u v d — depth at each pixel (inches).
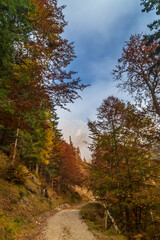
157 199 280.5
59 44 269.3
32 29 235.1
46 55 261.7
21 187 465.4
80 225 346.3
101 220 405.1
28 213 366.6
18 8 204.7
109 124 384.2
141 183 317.1
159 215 317.4
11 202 340.5
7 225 228.4
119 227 335.9
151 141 296.7
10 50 206.1
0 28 177.3
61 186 1169.4
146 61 316.8
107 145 365.1
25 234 243.0
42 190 644.7
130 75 338.0
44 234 264.5
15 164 450.6
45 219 401.7
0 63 195.9
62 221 389.7
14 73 212.8
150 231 287.0
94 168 378.0
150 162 311.9
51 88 198.2
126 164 331.3
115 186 331.6
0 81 185.8
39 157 637.9
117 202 322.7
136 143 336.2
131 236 281.1
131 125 336.8
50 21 274.8
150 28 253.3
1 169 422.6
